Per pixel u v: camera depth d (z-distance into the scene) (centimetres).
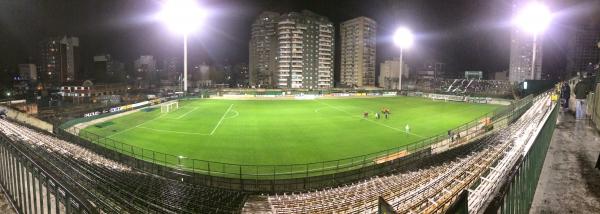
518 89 7438
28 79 14400
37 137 2169
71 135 3238
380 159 2719
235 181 2116
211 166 2686
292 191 2019
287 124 4562
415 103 7325
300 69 14000
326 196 1598
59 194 726
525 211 838
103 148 2730
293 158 2936
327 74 14800
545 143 1446
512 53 13475
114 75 19062
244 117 5122
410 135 3884
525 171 838
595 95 2527
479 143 2289
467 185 1016
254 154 3055
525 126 2134
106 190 1135
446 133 3953
